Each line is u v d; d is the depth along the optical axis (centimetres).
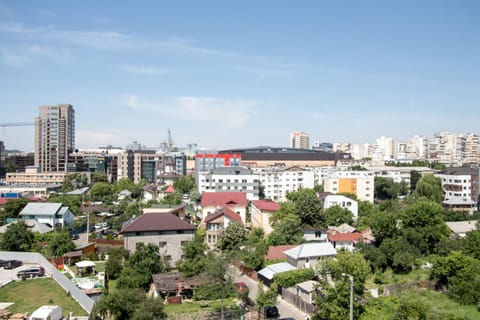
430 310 5203
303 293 5844
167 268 7394
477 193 15988
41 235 9369
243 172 15775
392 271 7512
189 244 7656
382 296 6047
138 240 7775
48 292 6000
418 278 7025
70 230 11181
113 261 7119
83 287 6206
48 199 14175
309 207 9988
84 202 15712
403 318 4784
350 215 10994
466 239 8131
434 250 8481
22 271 6794
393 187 17562
